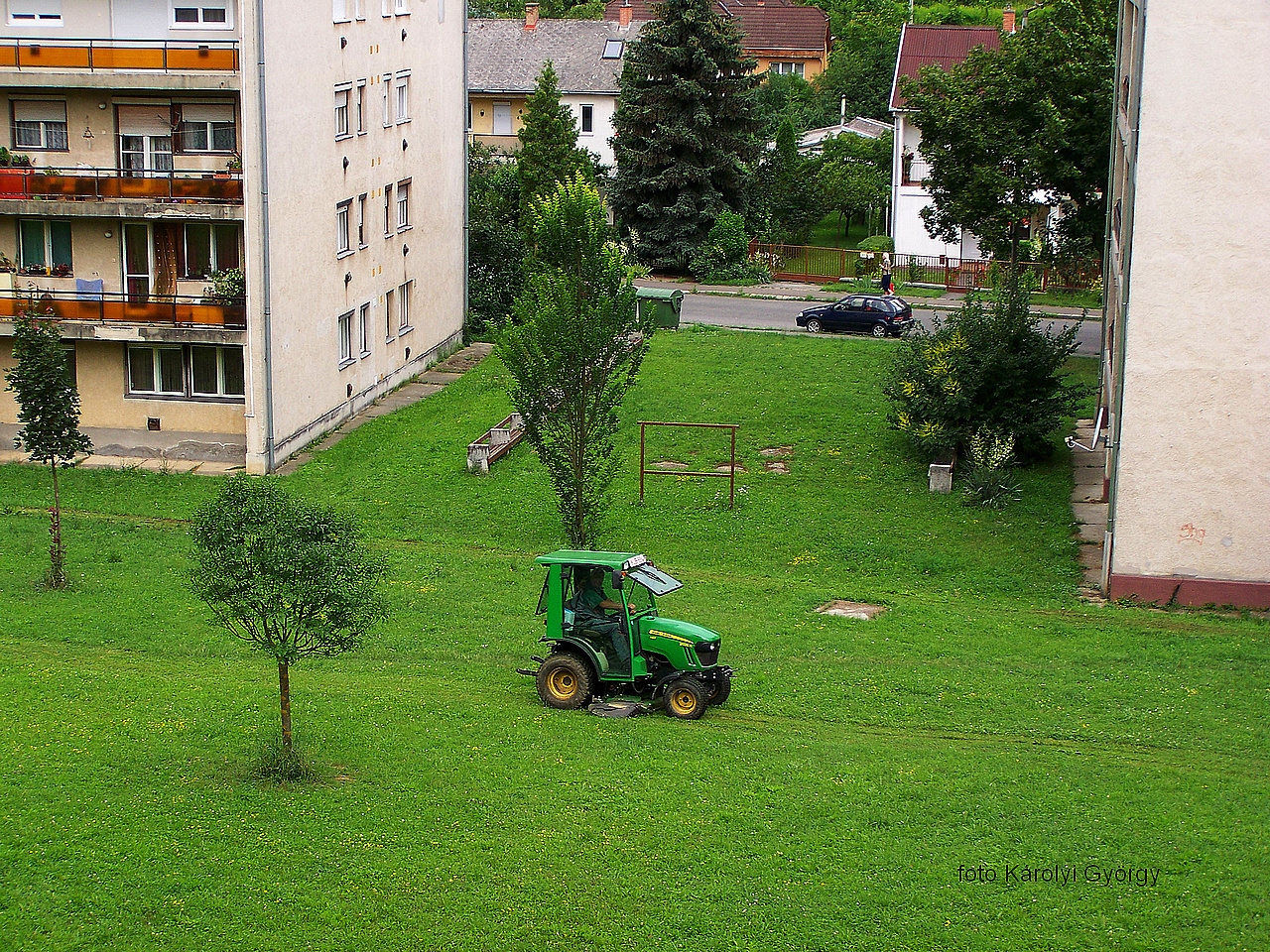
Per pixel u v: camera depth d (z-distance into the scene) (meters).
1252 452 26.25
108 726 19.38
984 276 62.53
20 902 14.48
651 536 30.94
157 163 37.62
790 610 26.12
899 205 66.94
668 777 17.98
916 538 30.67
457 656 23.53
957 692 21.72
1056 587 27.83
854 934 14.35
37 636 24.14
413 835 16.22
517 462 36.44
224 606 17.39
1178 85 25.25
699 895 15.03
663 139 65.00
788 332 53.00
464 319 52.22
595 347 28.55
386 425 40.28
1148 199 25.70
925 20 108.62
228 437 37.81
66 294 36.31
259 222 35.16
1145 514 26.86
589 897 14.97
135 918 14.34
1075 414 40.06
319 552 16.86
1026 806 17.19
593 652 20.80
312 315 38.22
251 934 14.18
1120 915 14.63
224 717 19.94
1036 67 45.00
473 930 14.35
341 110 40.19
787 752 19.00
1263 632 25.19
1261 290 25.66
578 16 109.50
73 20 36.94
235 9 36.62
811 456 36.47
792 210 72.88
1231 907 14.77
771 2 104.12
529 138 63.50
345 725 19.70
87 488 34.50
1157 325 26.09
